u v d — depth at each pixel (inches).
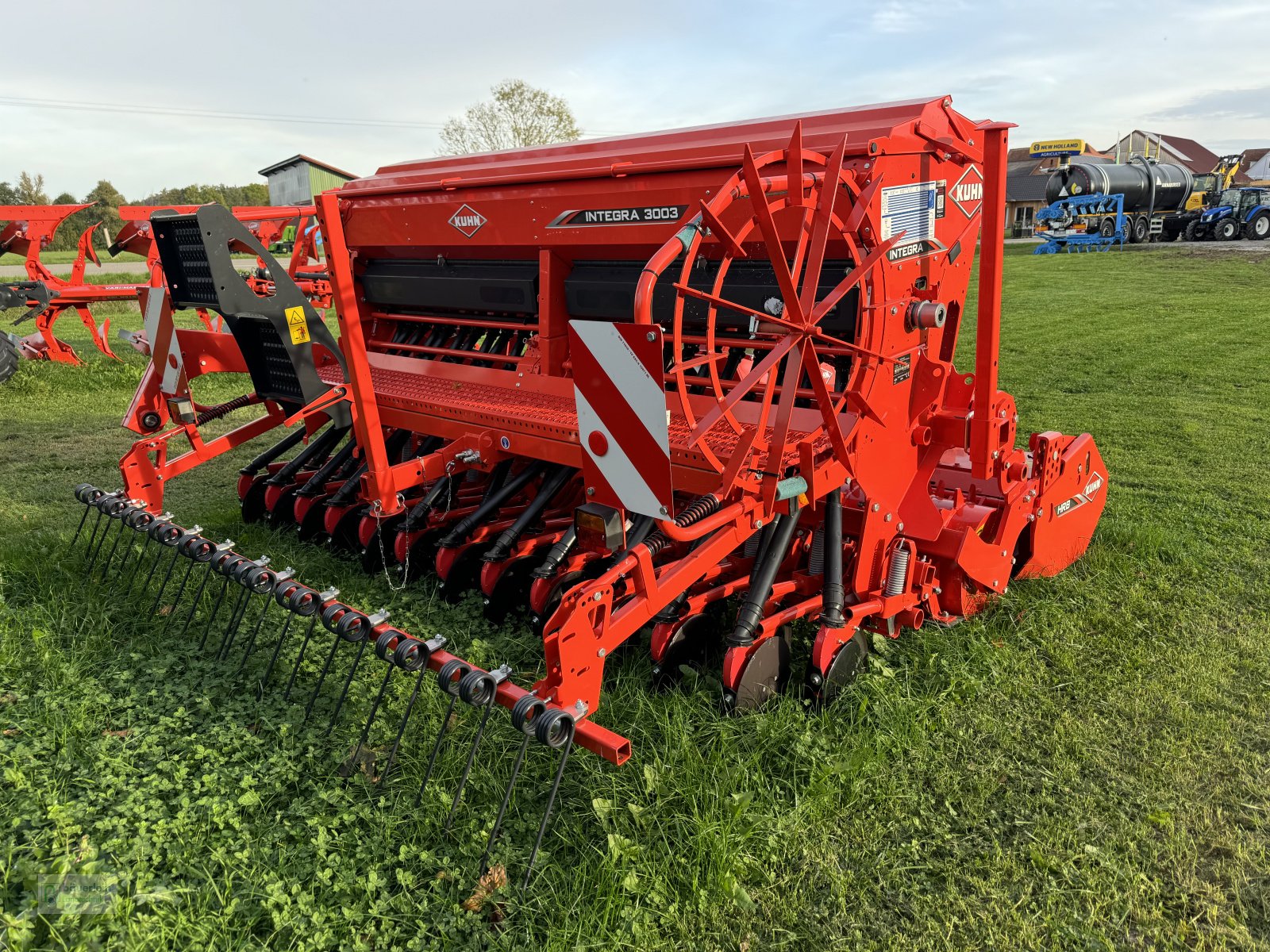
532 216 170.9
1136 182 1192.2
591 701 111.7
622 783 120.1
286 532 217.8
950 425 153.6
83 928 93.3
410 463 171.5
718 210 110.4
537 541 175.0
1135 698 145.9
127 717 136.4
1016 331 572.4
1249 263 903.1
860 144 137.2
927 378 149.4
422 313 220.1
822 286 149.8
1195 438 305.9
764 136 155.1
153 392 197.3
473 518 177.0
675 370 118.7
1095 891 106.2
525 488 198.1
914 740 134.4
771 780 125.3
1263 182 1940.2
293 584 137.4
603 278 173.9
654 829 113.7
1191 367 434.0
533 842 112.3
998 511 167.3
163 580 171.9
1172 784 125.3
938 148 145.8
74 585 180.5
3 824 110.5
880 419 143.3
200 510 239.3
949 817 119.8
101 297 352.2
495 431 169.8
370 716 123.3
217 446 199.6
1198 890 106.4
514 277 186.9
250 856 107.2
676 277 164.1
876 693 141.9
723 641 153.4
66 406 389.7
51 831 108.4
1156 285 791.7
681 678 145.5
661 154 164.4
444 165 213.5
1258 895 105.8
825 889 107.7
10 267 1261.1
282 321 165.3
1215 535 214.7
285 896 99.8
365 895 101.9
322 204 157.6
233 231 156.4
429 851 109.1
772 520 131.3
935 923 102.0
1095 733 136.9
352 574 194.4
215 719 136.9
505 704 108.7
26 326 650.2
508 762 125.3
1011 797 123.1
